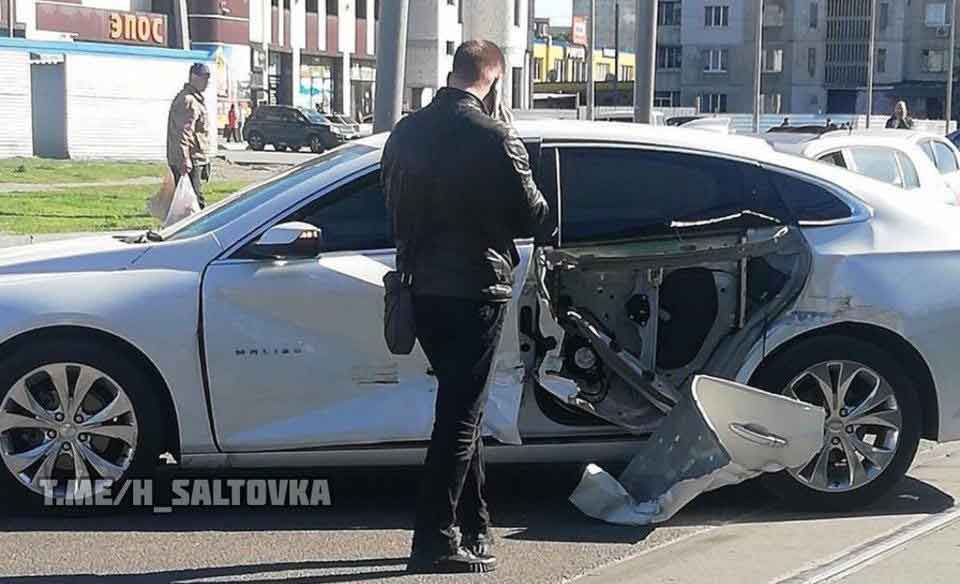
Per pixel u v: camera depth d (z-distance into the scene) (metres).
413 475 6.91
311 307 5.91
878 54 81.19
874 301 6.21
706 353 6.34
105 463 5.96
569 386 5.99
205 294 5.89
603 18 103.25
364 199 6.11
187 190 10.42
